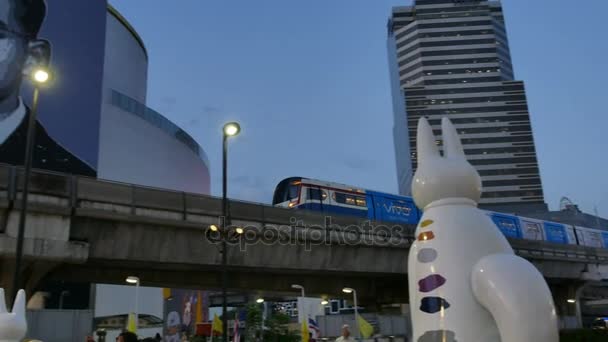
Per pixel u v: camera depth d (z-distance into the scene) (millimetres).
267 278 34219
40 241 21703
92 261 25062
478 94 159875
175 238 25859
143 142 72875
